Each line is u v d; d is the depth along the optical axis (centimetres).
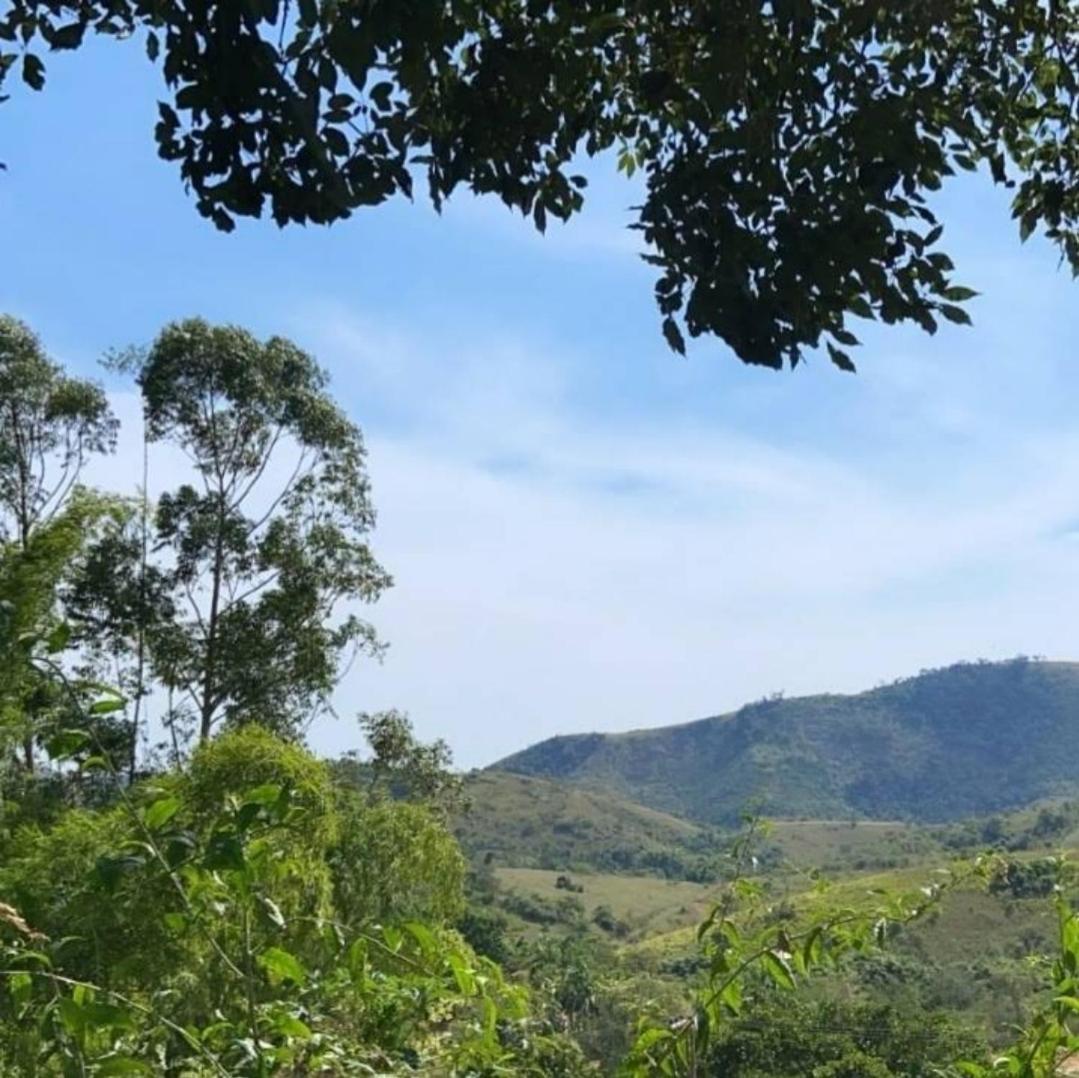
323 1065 211
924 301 259
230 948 227
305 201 231
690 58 271
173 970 217
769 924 218
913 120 264
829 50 261
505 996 227
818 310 256
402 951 235
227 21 209
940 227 259
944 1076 229
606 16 260
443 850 869
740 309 255
